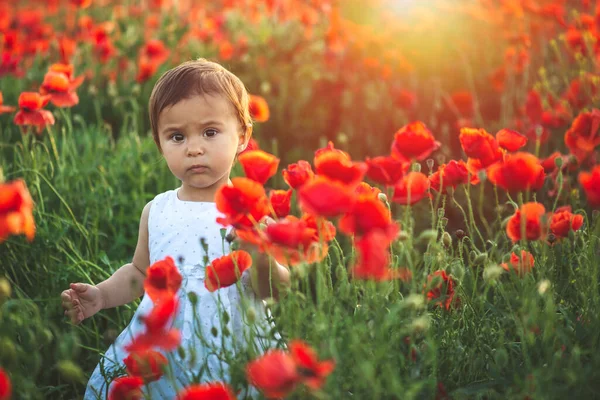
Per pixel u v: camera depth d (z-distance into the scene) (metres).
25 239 2.71
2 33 5.12
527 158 2.01
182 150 2.25
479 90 4.95
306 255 1.81
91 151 3.58
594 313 2.00
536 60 4.81
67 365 1.64
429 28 4.97
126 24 5.67
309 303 1.80
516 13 4.89
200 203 2.33
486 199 3.75
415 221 3.66
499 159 2.14
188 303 2.19
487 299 2.22
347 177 1.82
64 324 2.57
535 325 1.86
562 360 1.85
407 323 1.84
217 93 2.26
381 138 4.62
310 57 5.22
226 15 6.08
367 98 4.70
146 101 4.78
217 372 2.02
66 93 3.06
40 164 3.13
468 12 4.99
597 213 2.39
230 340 2.14
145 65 4.37
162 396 2.06
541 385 1.68
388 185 1.93
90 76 4.79
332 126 4.77
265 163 1.94
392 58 4.76
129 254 3.08
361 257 1.71
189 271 2.24
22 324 1.88
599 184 1.97
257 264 2.21
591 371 1.77
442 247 2.13
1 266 2.70
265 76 5.05
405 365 1.87
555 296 2.13
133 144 3.62
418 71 5.02
